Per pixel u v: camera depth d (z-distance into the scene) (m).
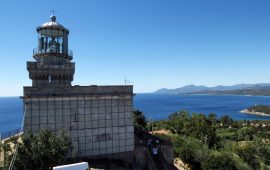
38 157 30.12
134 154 43.59
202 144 88.44
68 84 44.97
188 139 87.31
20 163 29.59
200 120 114.62
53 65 43.94
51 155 30.77
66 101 39.06
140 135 55.97
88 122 40.38
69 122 39.12
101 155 41.09
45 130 33.06
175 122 114.06
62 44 46.00
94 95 40.81
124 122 43.09
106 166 38.22
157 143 49.16
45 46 45.03
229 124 174.62
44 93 37.78
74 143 39.28
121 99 42.97
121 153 42.66
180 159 63.97
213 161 59.47
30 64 42.81
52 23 45.44
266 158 94.06
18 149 30.31
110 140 41.88
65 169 27.55
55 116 38.31
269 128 163.62
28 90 37.03
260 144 104.44
